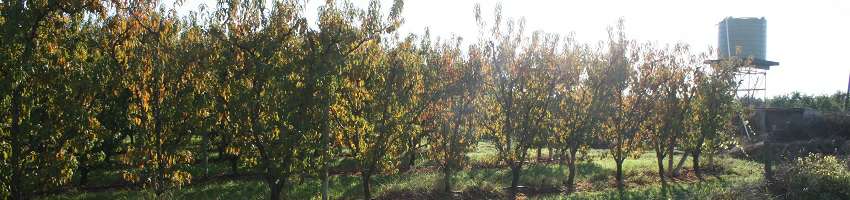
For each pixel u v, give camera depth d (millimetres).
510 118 20266
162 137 12719
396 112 15406
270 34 12859
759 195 17672
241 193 19266
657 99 24188
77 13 10836
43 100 11094
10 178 10594
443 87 18344
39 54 10477
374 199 18531
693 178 25375
